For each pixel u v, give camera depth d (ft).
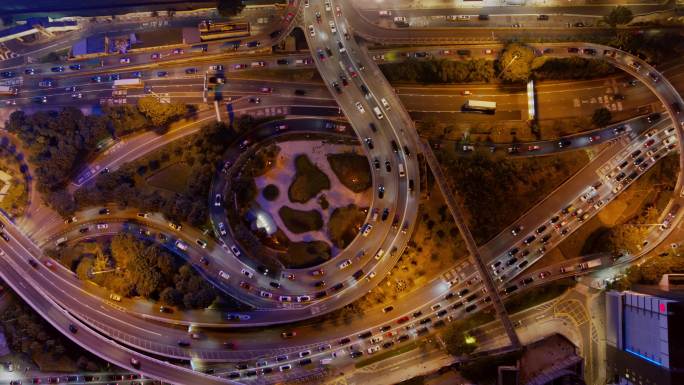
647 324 615.16
